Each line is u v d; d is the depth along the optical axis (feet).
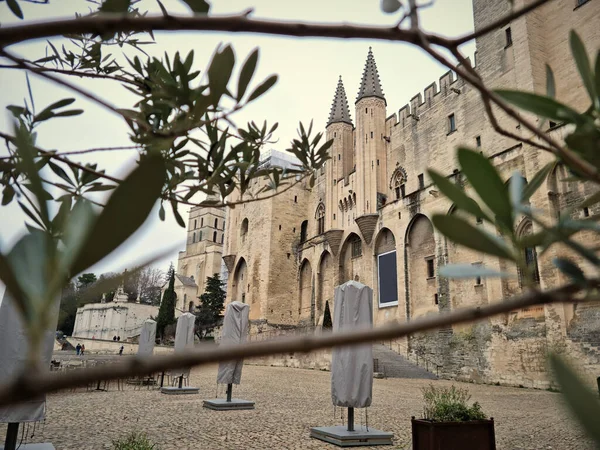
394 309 126.93
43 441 36.06
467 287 102.73
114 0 6.25
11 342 23.04
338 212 165.99
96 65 11.03
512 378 87.61
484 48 116.98
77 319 274.57
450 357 103.50
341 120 178.50
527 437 37.91
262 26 2.80
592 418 1.33
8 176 6.98
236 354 1.63
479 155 2.37
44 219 1.87
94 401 60.64
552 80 3.73
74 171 8.67
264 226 195.52
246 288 204.54
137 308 261.65
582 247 2.46
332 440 35.83
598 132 2.95
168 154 9.12
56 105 7.75
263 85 4.97
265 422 45.50
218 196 10.35
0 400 1.30
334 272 159.33
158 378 84.79
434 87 137.18
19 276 1.58
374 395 69.15
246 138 9.88
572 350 75.31
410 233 126.52
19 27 2.26
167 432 40.19
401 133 147.84
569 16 99.30
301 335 1.77
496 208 2.39
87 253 1.58
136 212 1.55
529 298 2.18
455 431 25.75
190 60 7.36
